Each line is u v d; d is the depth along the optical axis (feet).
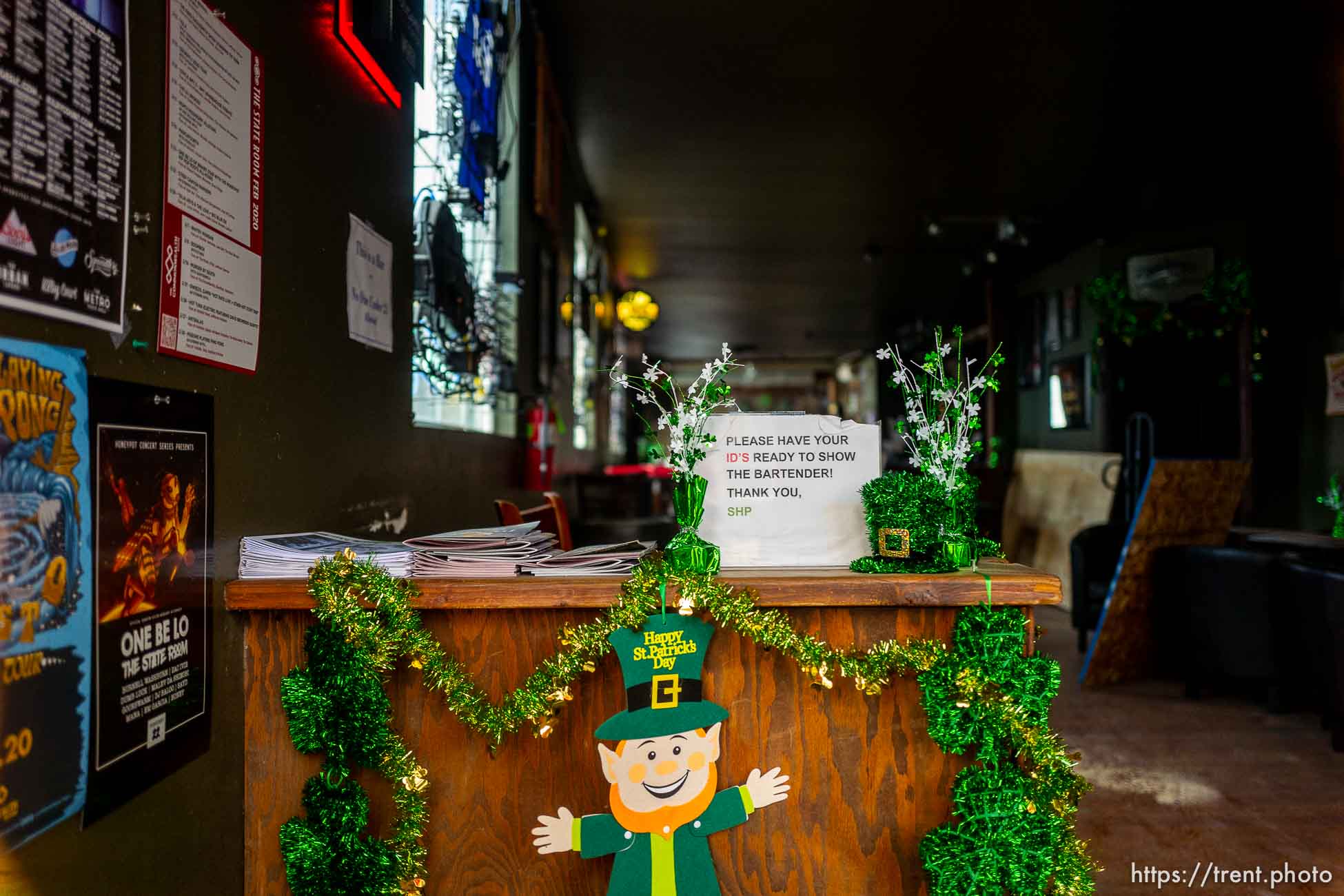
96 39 4.69
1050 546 27.04
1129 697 14.94
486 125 13.41
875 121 21.54
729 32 17.16
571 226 24.75
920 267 37.58
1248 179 23.31
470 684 6.34
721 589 6.30
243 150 6.40
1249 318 23.52
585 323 27.63
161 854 5.38
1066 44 17.21
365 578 6.19
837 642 6.65
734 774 6.66
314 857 6.18
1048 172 25.02
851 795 6.67
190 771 5.73
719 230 32.04
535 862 6.64
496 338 14.61
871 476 7.37
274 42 6.93
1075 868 6.45
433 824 6.64
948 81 19.12
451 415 14.44
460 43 11.94
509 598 6.36
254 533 6.64
